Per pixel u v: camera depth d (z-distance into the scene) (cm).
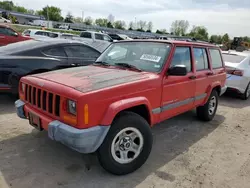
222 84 575
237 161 384
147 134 335
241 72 754
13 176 307
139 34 5475
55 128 288
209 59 512
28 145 388
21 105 364
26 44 622
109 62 424
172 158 380
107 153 301
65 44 645
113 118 293
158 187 305
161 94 371
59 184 298
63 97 286
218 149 423
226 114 635
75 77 336
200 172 345
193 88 451
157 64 380
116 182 309
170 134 476
